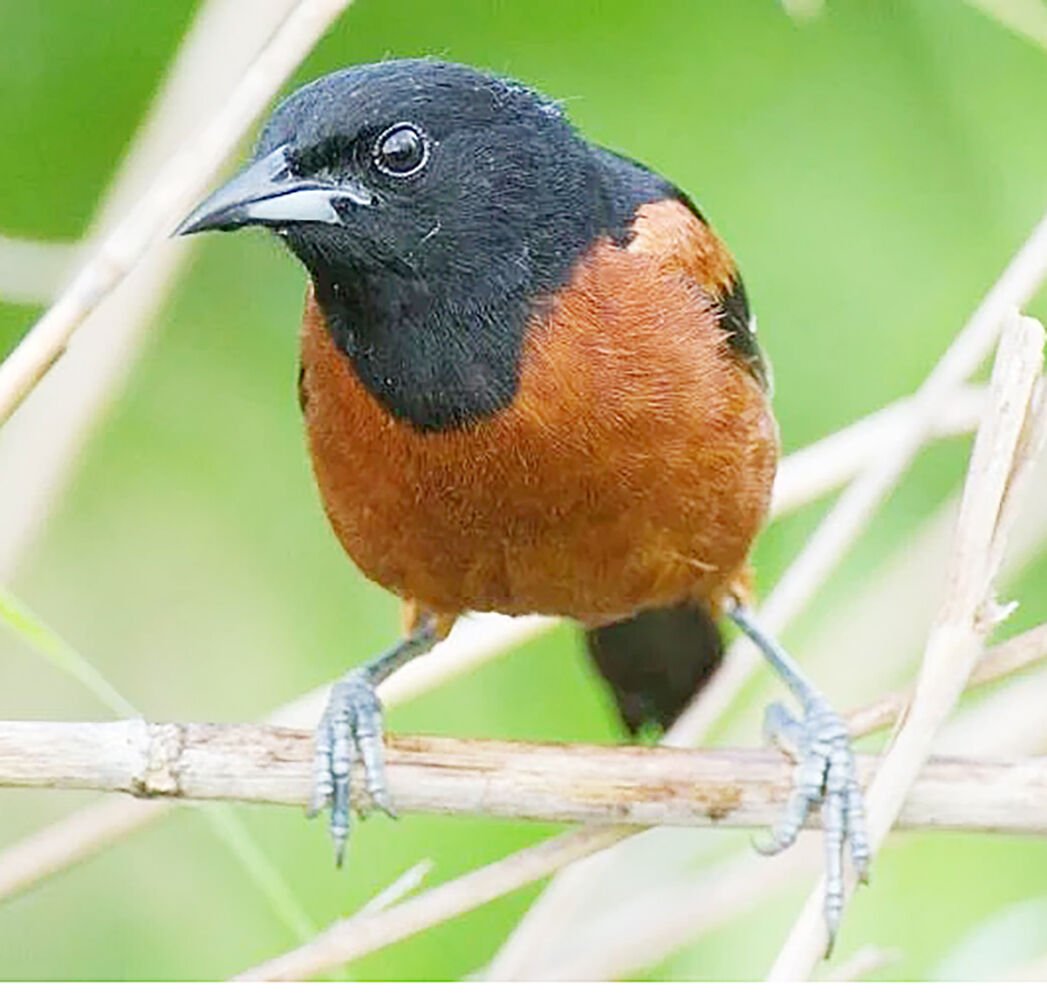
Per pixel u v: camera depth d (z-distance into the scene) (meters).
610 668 11.04
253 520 13.34
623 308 9.66
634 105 13.27
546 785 9.18
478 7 13.23
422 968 11.74
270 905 11.71
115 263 9.46
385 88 9.45
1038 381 9.28
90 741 8.98
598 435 9.61
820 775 9.35
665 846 11.18
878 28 13.21
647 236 9.88
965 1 11.75
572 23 13.26
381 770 9.30
